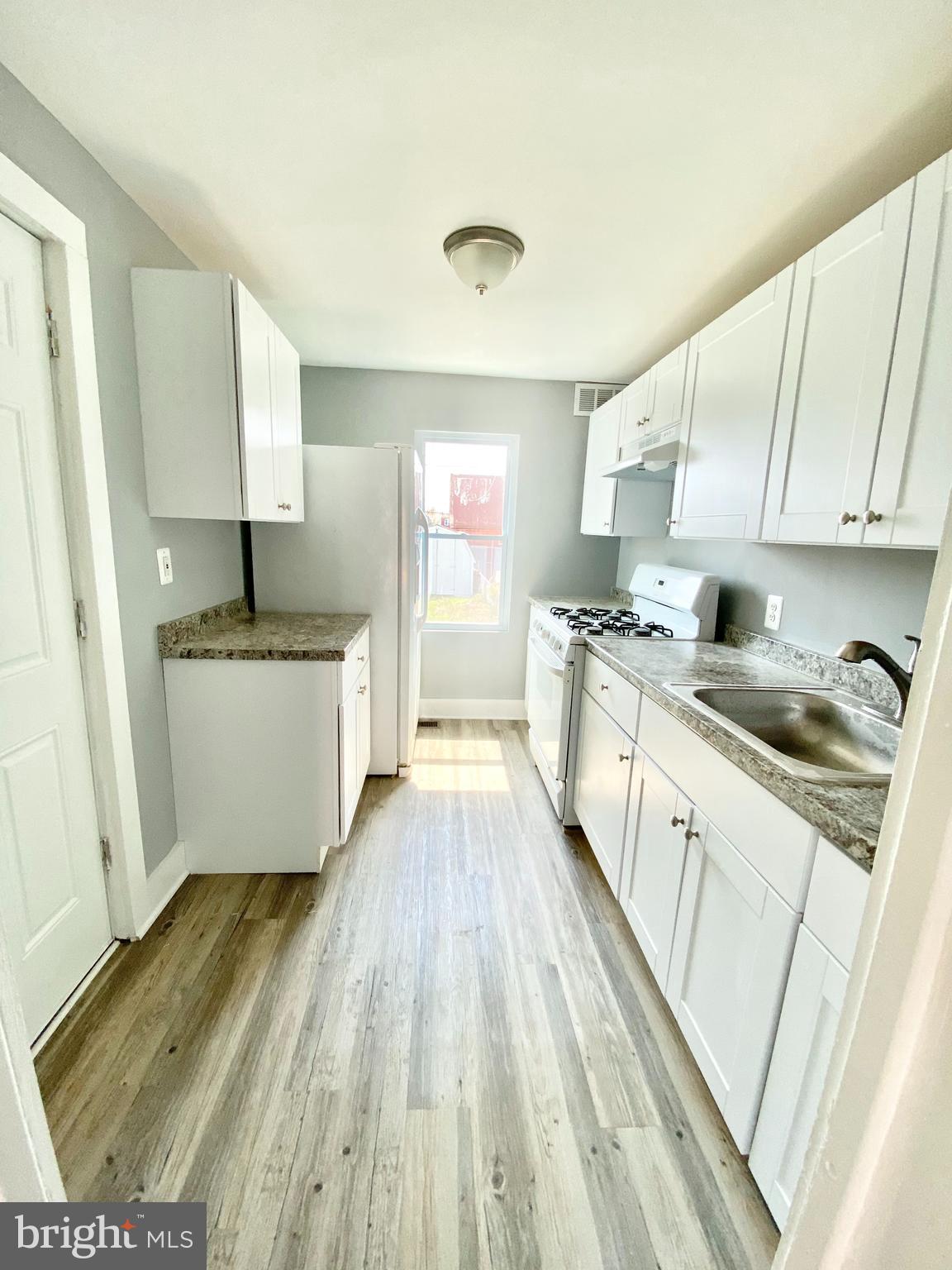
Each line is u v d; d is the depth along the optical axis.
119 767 1.50
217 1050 1.28
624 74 1.07
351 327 2.47
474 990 1.48
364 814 2.42
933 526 0.98
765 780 0.97
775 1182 0.94
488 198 1.49
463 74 1.08
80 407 1.30
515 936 1.69
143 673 1.65
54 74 1.10
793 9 0.93
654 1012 1.43
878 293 1.09
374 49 1.03
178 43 1.02
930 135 1.20
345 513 2.52
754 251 1.73
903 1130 0.33
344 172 1.40
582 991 1.49
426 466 3.45
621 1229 0.98
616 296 2.08
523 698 3.72
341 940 1.64
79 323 1.29
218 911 1.76
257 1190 1.01
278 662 1.82
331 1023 1.36
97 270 1.38
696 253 1.75
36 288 1.22
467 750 3.17
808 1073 0.87
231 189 1.48
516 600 3.59
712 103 1.14
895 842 0.34
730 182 1.39
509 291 2.06
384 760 2.79
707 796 1.20
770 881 0.97
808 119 1.17
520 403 3.33
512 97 1.14
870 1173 0.35
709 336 1.78
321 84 1.12
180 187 1.47
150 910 1.69
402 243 1.76
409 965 1.56
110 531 1.44
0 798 1.17
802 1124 0.88
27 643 1.23
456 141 1.28
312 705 1.85
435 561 3.58
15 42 1.02
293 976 1.50
